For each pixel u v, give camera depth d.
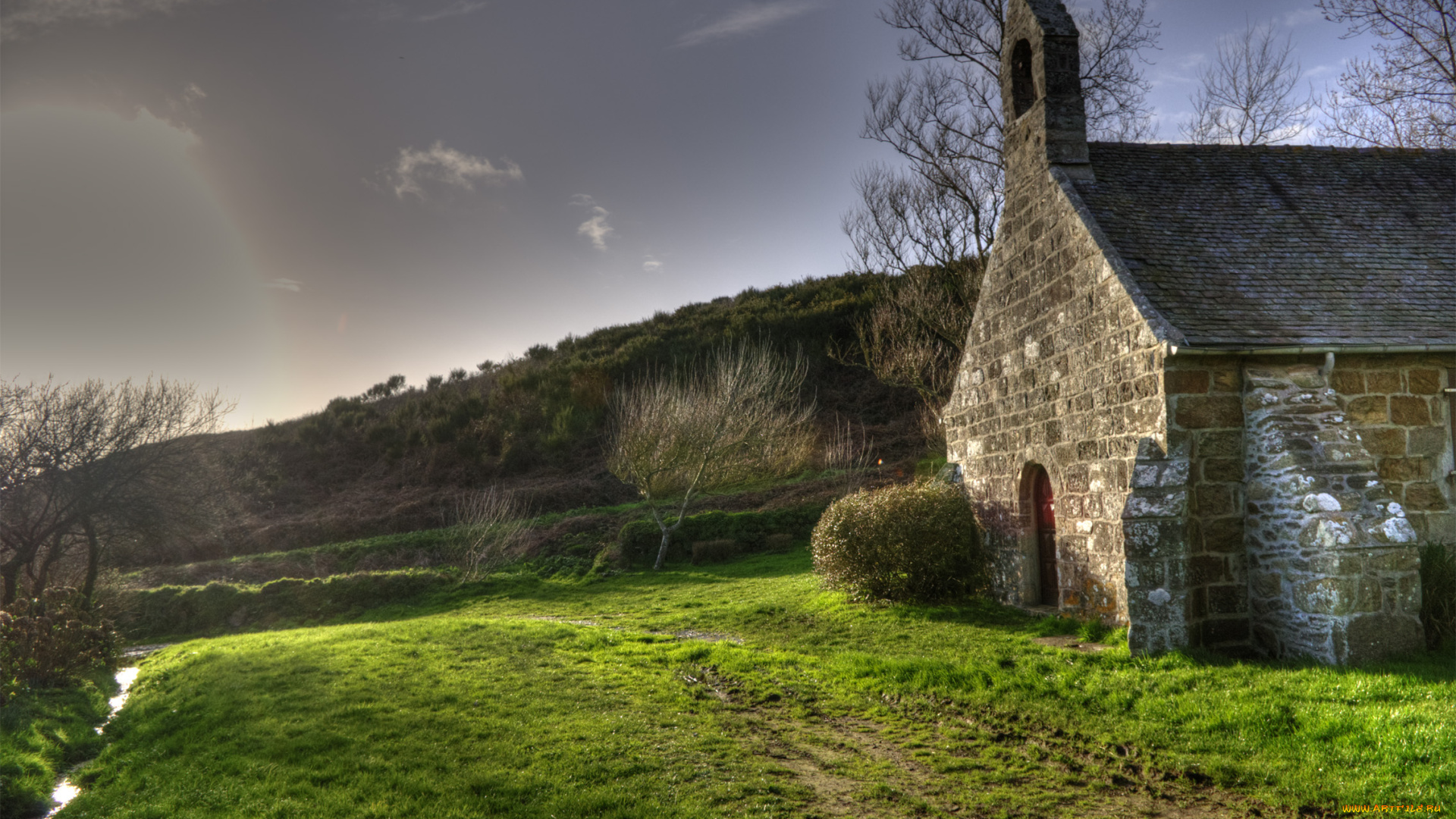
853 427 32.41
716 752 7.03
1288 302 9.72
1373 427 9.32
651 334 44.94
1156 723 6.74
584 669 10.28
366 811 5.95
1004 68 13.72
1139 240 10.68
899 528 13.27
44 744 8.84
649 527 23.16
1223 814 5.39
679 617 14.74
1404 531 8.09
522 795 6.13
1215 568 9.08
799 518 23.22
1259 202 11.77
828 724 7.88
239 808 6.16
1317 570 8.14
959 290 26.92
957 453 15.49
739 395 26.02
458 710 8.48
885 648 10.65
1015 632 10.82
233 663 11.80
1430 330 9.35
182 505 18.28
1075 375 11.09
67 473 16.25
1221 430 9.17
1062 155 12.09
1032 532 12.61
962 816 5.59
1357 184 12.30
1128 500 9.02
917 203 28.34
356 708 8.68
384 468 36.59
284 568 25.00
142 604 20.75
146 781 7.34
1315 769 5.59
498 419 37.72
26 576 18.36
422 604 20.55
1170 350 8.81
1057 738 6.97
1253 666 7.85
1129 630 8.81
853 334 38.00
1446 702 6.12
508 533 24.92
